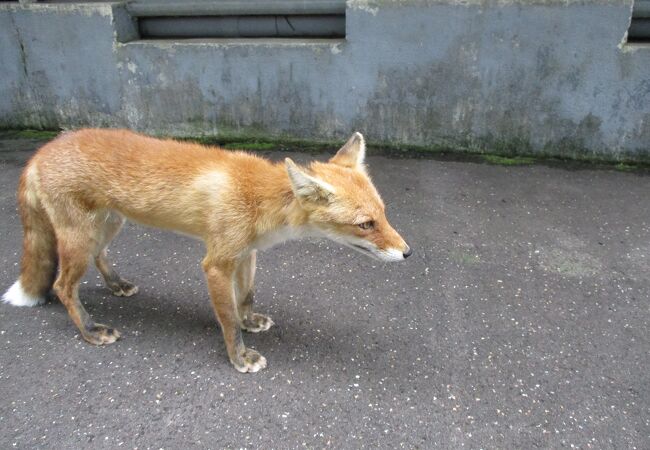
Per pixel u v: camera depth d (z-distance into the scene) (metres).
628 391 0.72
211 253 0.73
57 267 0.88
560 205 1.23
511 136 1.47
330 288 0.95
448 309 0.89
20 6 1.52
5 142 1.61
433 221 1.17
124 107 1.62
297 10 1.48
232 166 0.73
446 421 0.68
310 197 0.67
